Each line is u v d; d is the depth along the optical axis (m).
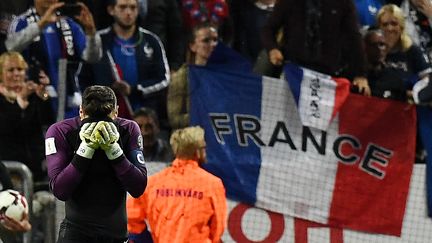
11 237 22.94
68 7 29.42
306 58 26.91
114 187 17.62
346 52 27.19
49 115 26.95
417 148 26.94
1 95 26.12
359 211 26.30
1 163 22.86
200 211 22.36
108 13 30.80
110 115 17.48
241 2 31.84
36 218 25.06
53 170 17.34
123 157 17.17
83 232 17.53
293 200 26.12
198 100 26.12
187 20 31.66
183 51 31.44
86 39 27.78
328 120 26.20
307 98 26.16
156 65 29.30
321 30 27.00
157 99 29.11
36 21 28.52
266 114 26.09
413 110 26.44
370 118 26.39
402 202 26.36
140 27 29.69
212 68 26.20
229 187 25.89
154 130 26.67
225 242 25.86
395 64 28.59
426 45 31.16
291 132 26.17
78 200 17.52
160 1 31.16
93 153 17.02
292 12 27.05
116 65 28.78
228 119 26.05
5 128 26.00
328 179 26.25
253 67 27.97
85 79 28.19
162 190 22.47
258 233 26.00
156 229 22.47
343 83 26.30
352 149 26.34
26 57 27.97
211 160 25.89
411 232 26.39
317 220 26.20
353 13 27.12
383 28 28.47
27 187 23.98
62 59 25.86
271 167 26.03
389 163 26.44
